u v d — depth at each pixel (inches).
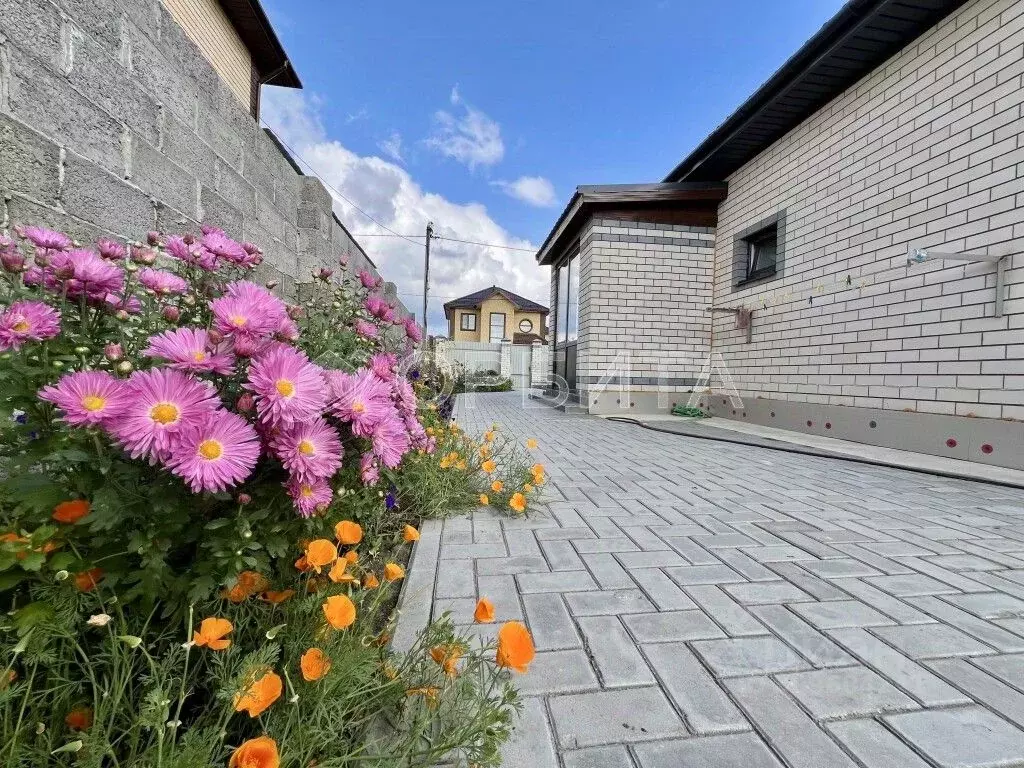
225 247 50.6
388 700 35.2
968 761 35.3
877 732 38.0
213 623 29.0
